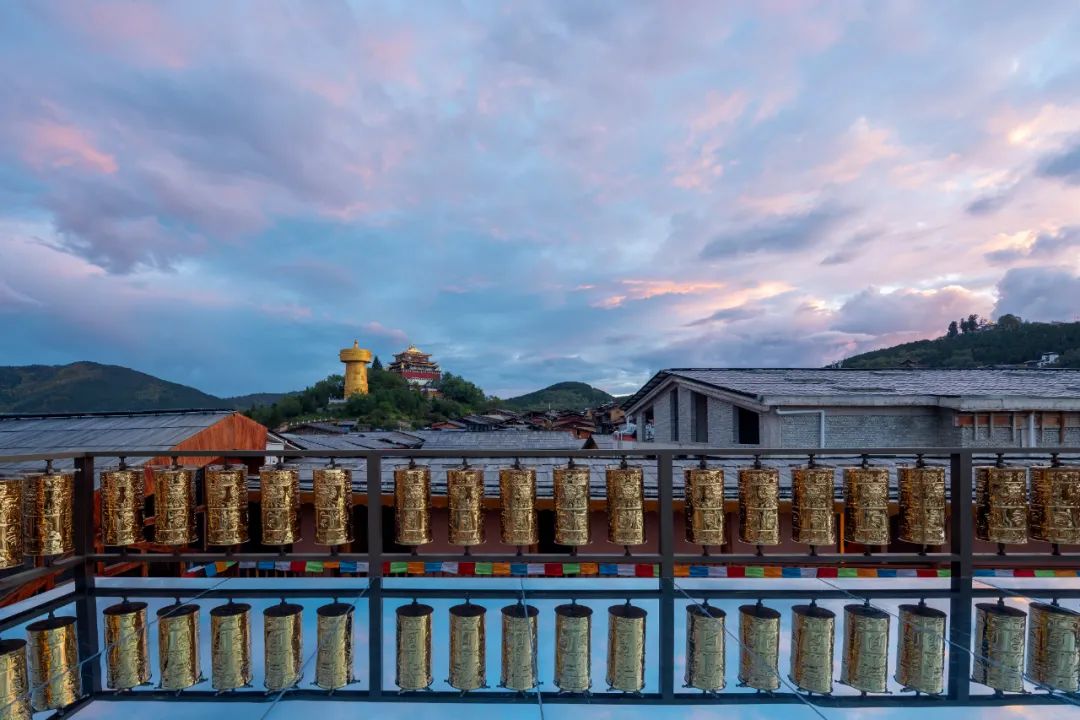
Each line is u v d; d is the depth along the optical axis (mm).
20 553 2920
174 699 2330
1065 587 3453
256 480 6418
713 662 2609
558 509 3248
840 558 3256
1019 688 2402
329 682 2453
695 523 3248
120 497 3203
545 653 2684
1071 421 10031
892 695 2355
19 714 2230
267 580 3582
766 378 13359
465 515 3236
